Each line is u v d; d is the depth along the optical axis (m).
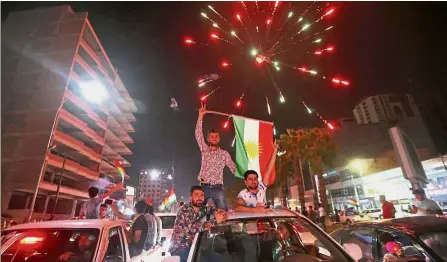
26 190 38.06
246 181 4.27
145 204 6.15
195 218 3.84
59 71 43.12
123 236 4.48
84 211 6.71
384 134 47.16
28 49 45.25
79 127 45.06
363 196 37.91
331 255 3.09
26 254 4.07
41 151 38.59
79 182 51.41
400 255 3.86
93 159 50.59
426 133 45.38
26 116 40.97
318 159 27.77
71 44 44.91
